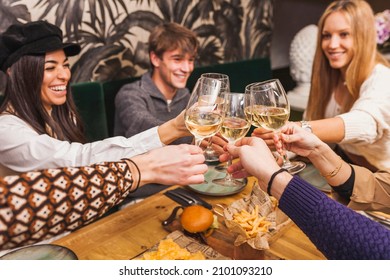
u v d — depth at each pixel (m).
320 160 0.94
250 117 1.05
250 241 0.75
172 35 1.71
